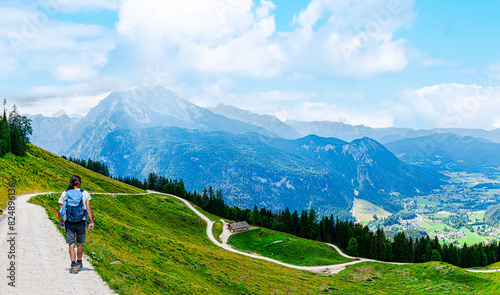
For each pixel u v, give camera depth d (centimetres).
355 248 14850
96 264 1989
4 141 9925
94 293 1517
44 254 1908
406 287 9738
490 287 9056
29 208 3534
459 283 9706
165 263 4241
